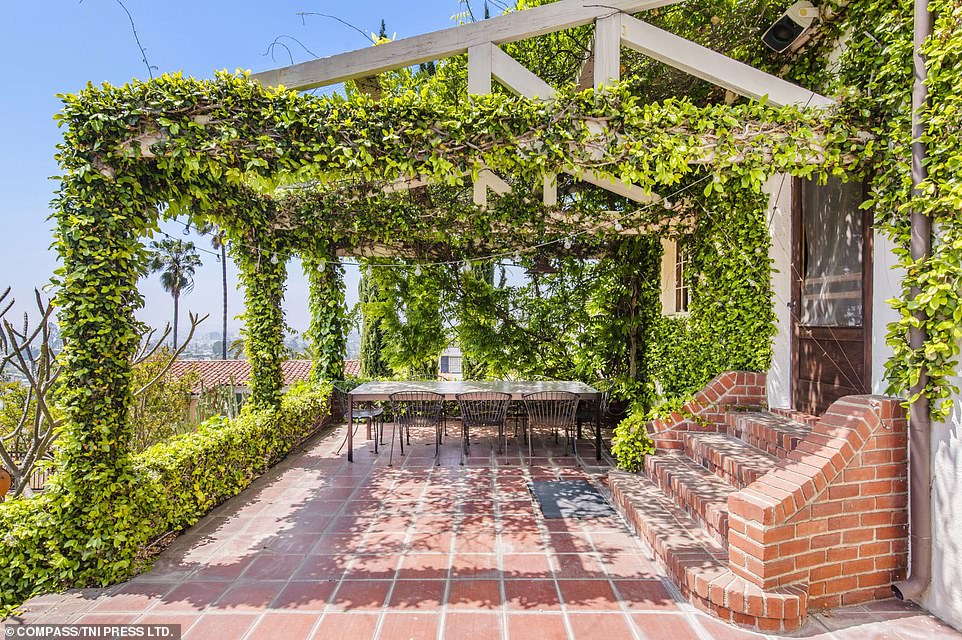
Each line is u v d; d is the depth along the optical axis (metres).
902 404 2.47
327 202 5.71
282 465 5.33
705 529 3.03
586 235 5.79
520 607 2.47
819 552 2.40
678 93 4.56
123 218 2.90
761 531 2.30
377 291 8.81
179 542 3.31
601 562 2.97
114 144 2.83
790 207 4.02
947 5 2.28
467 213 5.83
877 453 2.48
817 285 3.72
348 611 2.45
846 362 3.40
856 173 2.93
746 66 2.97
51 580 2.66
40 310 2.86
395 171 3.07
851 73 3.05
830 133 2.80
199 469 3.80
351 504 4.08
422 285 7.09
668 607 2.47
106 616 2.42
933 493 2.39
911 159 2.53
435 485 4.60
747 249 4.14
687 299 5.42
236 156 2.92
